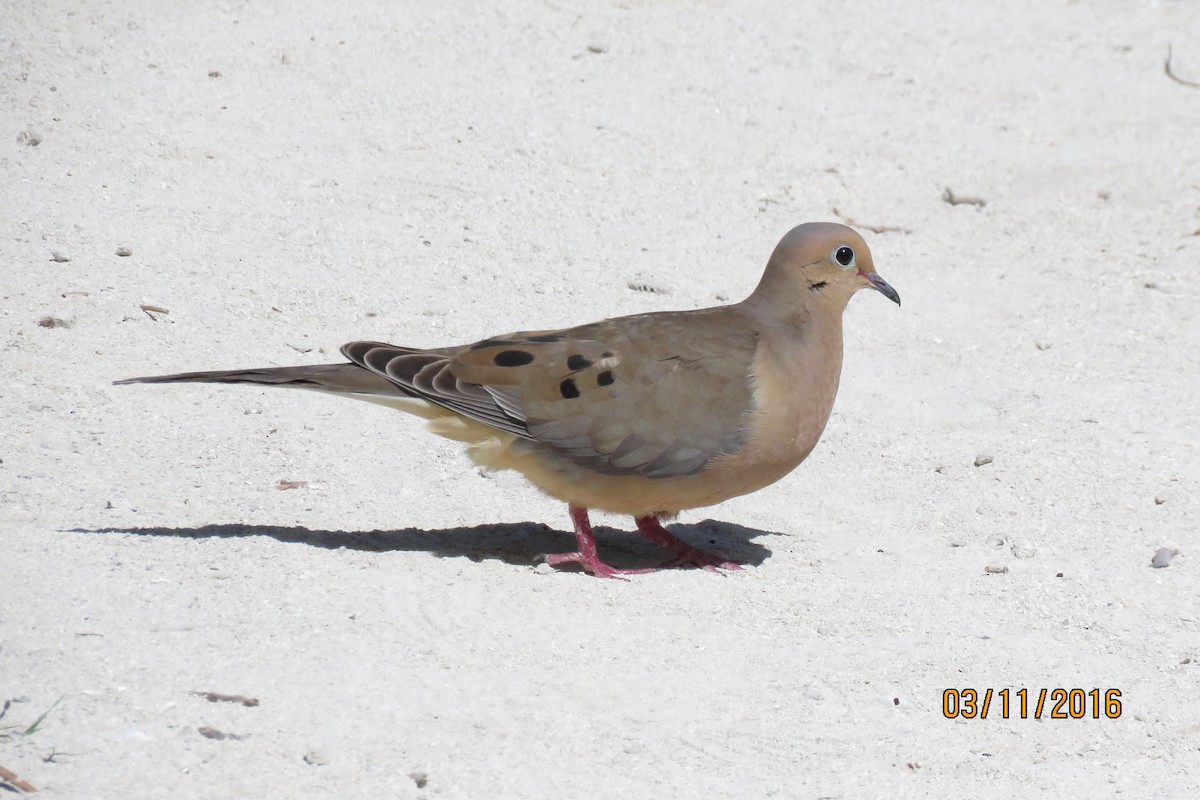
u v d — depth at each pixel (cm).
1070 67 2189
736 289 1570
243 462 1189
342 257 1543
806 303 1086
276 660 891
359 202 1648
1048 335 1538
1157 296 1617
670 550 1144
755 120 1933
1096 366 1473
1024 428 1347
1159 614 1043
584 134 1852
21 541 1002
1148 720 912
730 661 952
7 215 1513
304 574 1002
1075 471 1268
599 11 2166
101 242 1498
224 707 835
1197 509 1204
